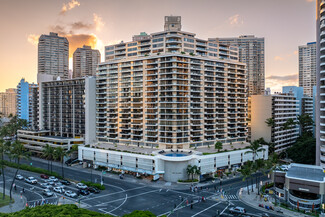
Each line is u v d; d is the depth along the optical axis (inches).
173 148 5103.3
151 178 4574.3
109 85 5935.0
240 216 2933.1
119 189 3934.5
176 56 5108.3
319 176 3412.9
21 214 2028.8
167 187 4055.1
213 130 5600.4
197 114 5290.4
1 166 3757.4
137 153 4768.7
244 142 6013.8
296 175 3452.3
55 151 4741.6
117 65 5807.1
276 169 3892.7
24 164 5364.2
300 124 7126.0
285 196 3452.3
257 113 6707.7
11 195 3671.3
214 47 5979.3
